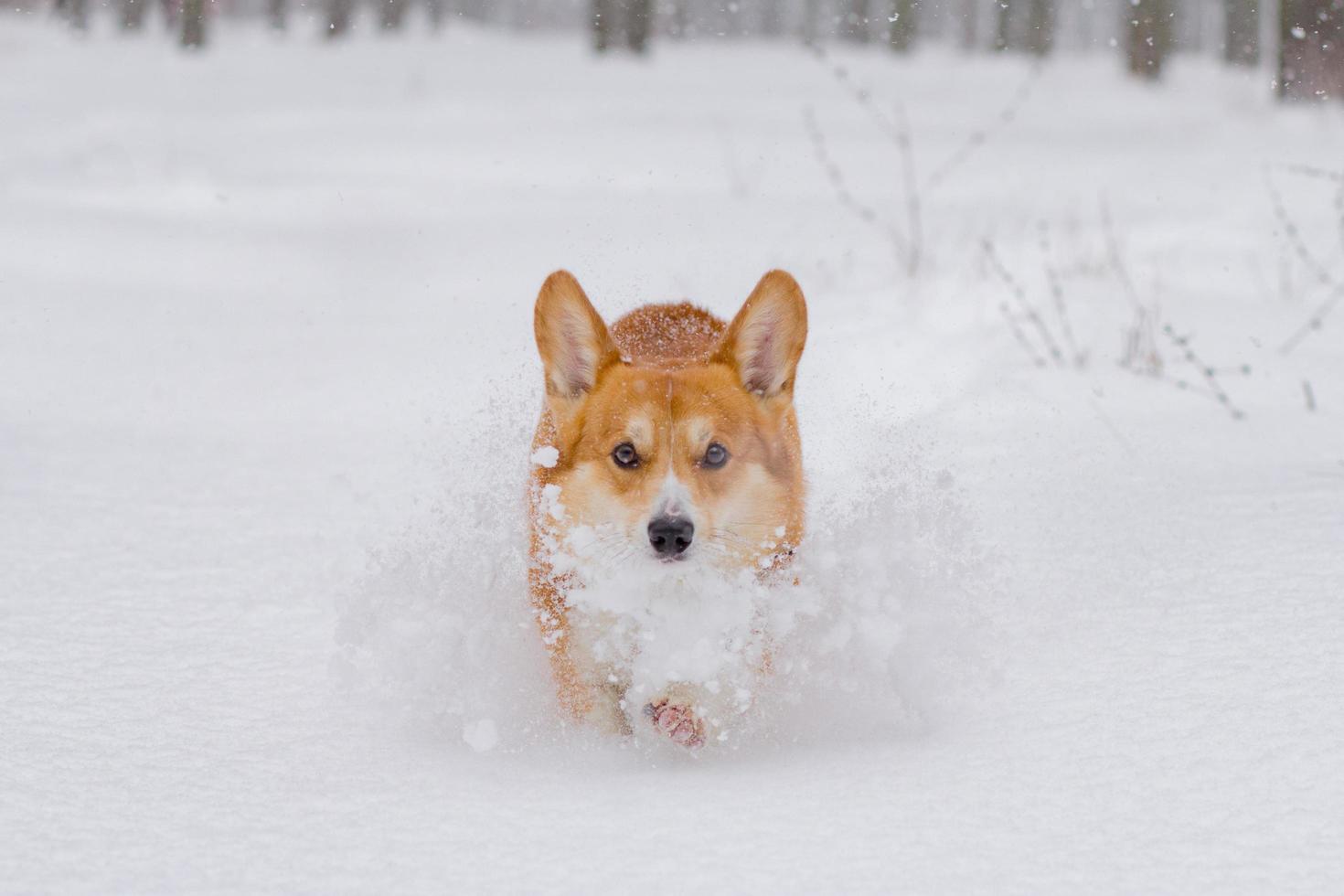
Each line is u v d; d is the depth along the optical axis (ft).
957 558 19.38
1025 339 38.22
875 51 175.42
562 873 12.39
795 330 18.29
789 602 17.30
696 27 253.24
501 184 84.07
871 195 76.33
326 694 17.30
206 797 14.15
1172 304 42.34
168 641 19.07
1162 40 145.89
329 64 153.48
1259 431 29.66
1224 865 12.26
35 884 12.19
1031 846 12.75
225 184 82.94
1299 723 15.20
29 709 16.46
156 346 43.45
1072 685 16.79
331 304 51.13
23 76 140.36
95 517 25.29
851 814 13.57
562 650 17.12
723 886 12.09
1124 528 23.15
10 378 38.58
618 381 17.65
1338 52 96.22
